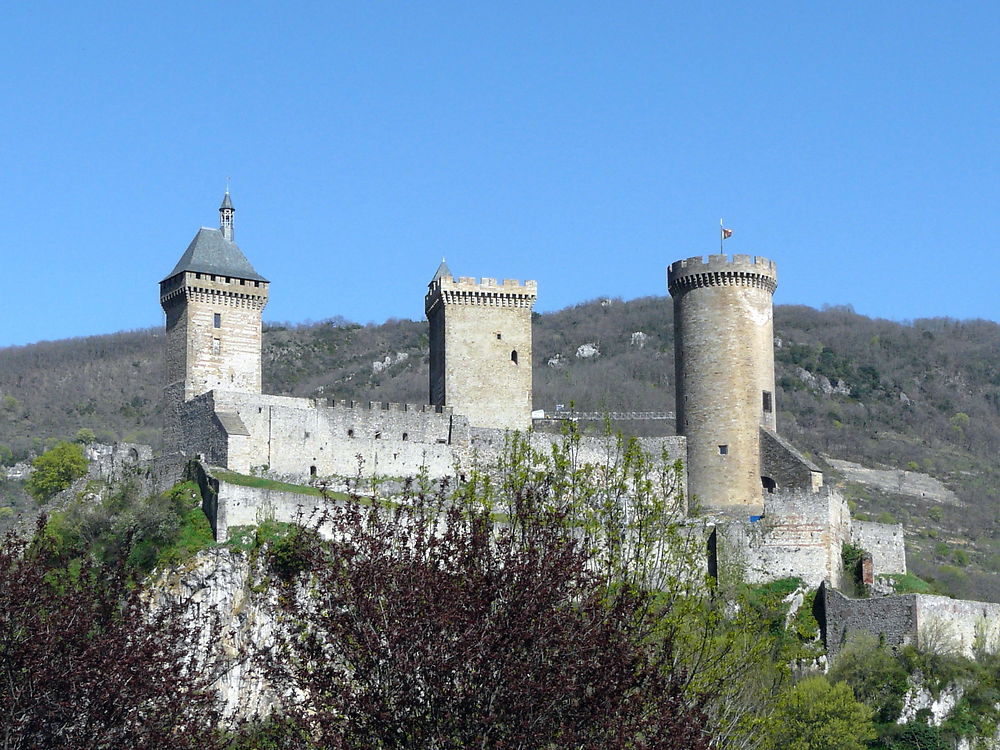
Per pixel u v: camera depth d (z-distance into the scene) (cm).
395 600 5069
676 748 5000
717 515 12800
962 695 10806
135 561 10956
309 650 5206
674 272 13438
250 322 13738
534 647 4975
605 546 6147
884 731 10475
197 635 6394
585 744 4919
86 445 19812
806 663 11181
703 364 13150
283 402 12812
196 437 12962
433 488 12525
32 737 5572
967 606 11469
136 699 5697
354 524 5541
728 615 9006
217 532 11138
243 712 8612
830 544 11981
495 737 4869
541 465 12812
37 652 5703
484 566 5231
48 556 6694
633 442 6712
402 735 4900
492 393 14050
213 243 13850
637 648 5231
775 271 13412
